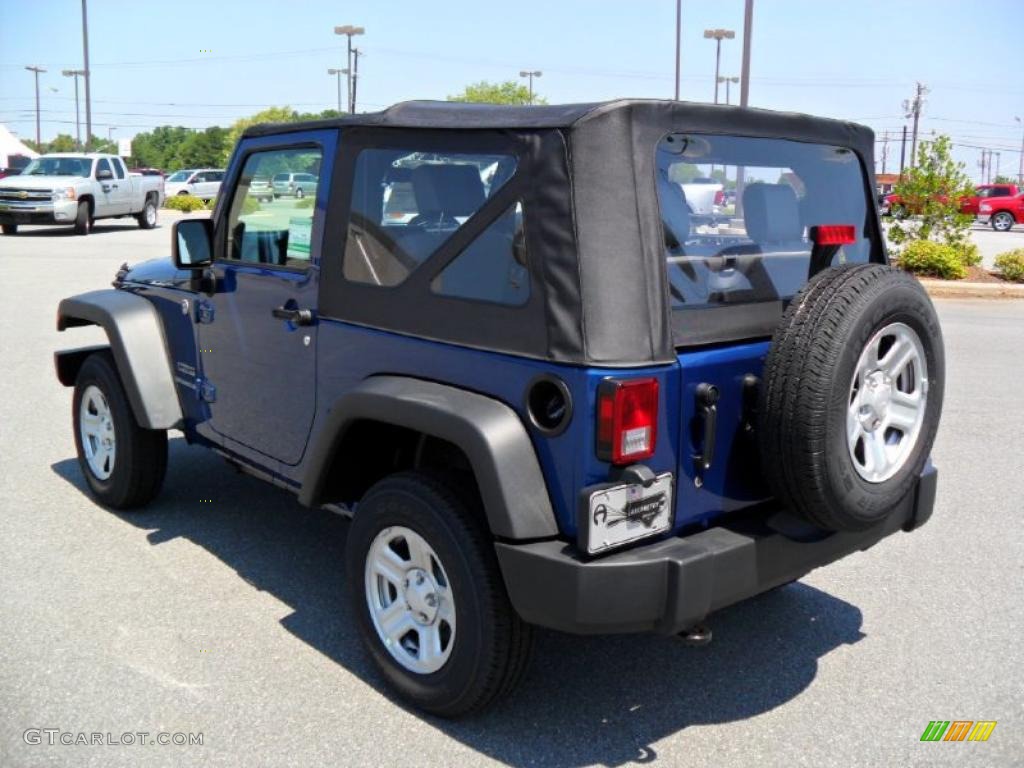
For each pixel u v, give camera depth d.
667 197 3.09
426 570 3.31
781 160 3.55
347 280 3.64
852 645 4.03
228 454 4.57
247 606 4.21
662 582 2.91
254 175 4.21
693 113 3.16
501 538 3.04
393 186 3.45
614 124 2.94
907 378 3.31
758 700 3.58
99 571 4.54
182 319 4.75
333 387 3.75
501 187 3.08
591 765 3.15
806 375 2.94
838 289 3.01
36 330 10.79
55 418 7.20
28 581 4.41
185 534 5.02
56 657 3.73
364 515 3.49
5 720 3.30
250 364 4.25
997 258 18.41
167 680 3.59
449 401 3.11
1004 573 4.78
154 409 4.84
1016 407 8.20
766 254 3.43
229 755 3.14
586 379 2.84
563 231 2.90
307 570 4.61
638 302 2.91
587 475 2.87
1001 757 3.24
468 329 3.16
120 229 27.20
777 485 3.08
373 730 3.30
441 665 3.30
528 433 3.00
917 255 17.73
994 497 5.89
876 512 3.18
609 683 3.69
